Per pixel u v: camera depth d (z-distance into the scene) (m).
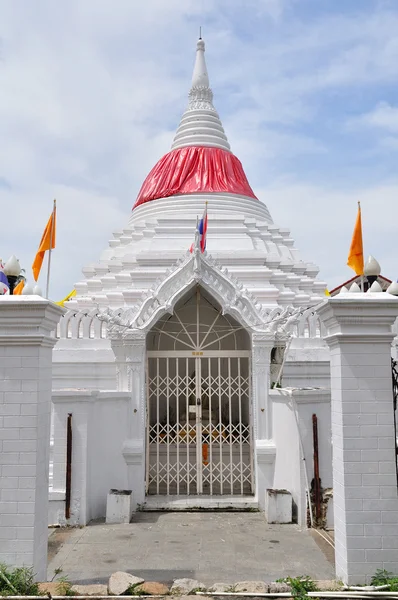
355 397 7.50
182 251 17.72
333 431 7.94
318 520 11.00
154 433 14.39
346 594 6.74
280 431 12.25
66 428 11.38
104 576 8.44
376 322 7.54
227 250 18.33
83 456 11.30
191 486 13.73
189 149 22.36
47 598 6.68
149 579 8.33
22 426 7.37
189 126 23.44
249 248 18.56
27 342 7.45
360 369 7.54
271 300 17.05
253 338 12.77
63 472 11.30
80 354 14.35
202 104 24.16
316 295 19.70
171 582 8.07
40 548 7.47
